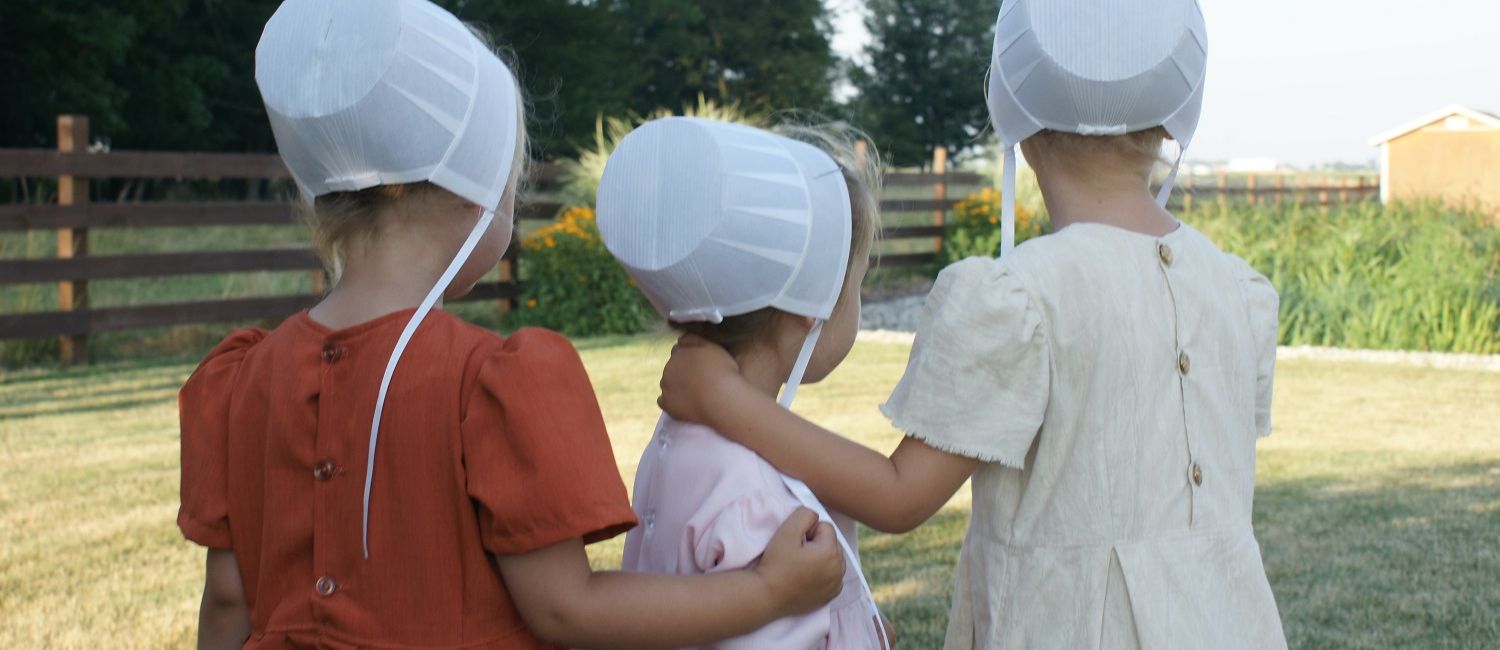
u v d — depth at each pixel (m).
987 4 48.16
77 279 9.30
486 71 1.36
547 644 1.39
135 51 20.64
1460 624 3.45
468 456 1.29
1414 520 4.55
